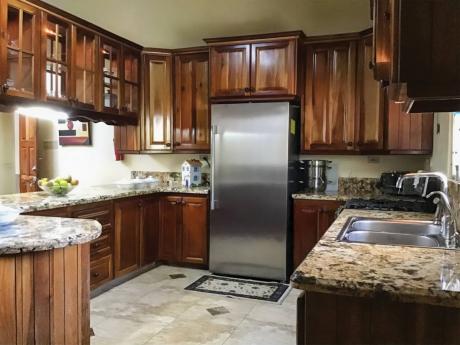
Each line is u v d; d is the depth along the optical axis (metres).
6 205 2.69
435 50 0.82
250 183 3.78
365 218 2.28
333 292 1.09
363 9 3.72
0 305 1.67
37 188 5.13
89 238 1.87
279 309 3.04
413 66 0.83
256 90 3.82
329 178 4.16
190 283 3.67
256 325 2.75
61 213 2.93
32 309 1.75
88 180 5.08
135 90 4.32
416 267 1.22
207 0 3.98
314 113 3.88
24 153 5.19
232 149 3.83
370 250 1.45
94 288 3.29
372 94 3.61
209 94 4.09
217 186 3.90
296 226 3.74
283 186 3.67
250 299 3.25
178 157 4.77
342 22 3.88
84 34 3.51
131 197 3.77
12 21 2.87
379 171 4.00
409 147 3.44
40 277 1.78
